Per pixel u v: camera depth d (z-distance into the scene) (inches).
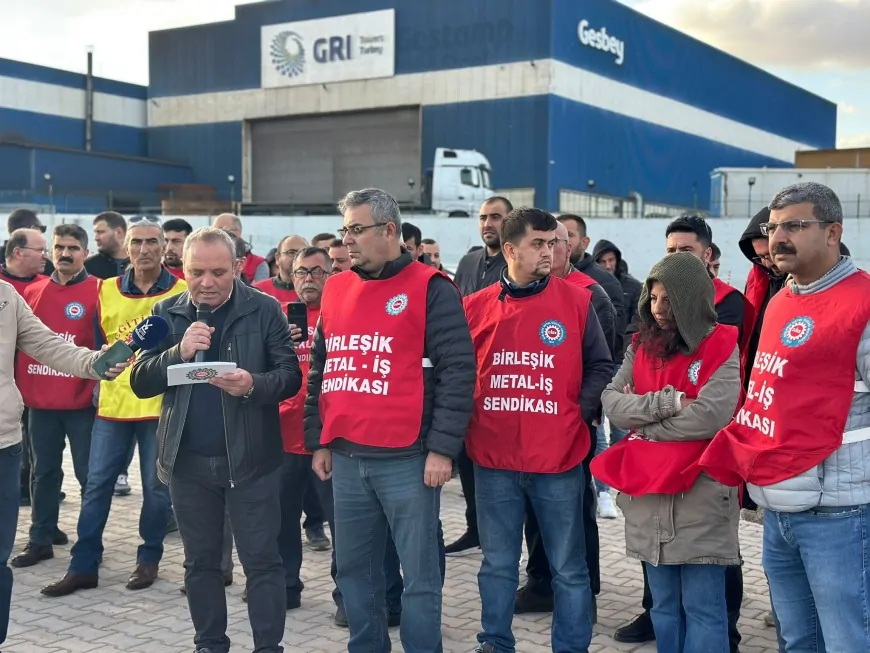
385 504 148.6
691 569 142.5
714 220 838.5
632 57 1588.3
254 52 1656.0
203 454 155.6
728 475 131.3
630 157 1587.1
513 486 158.9
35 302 236.8
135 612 196.1
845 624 117.5
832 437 117.3
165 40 1738.4
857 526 117.2
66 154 1502.2
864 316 115.0
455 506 293.3
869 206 947.3
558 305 159.2
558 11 1405.0
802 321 120.5
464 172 1063.6
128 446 213.5
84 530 209.5
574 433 156.1
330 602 202.7
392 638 181.5
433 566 149.1
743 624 191.0
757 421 125.3
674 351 143.8
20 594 206.8
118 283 223.5
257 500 157.4
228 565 211.8
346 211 151.4
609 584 215.9
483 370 160.6
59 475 233.0
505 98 1429.6
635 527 144.9
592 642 179.9
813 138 2285.9
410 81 1513.3
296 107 1622.8
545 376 156.1
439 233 899.4
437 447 144.5
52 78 1659.7
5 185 1434.5
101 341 223.8
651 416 141.0
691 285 141.3
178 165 1701.5
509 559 160.2
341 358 151.4
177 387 157.2
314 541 244.4
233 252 160.2
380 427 146.2
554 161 1405.0
